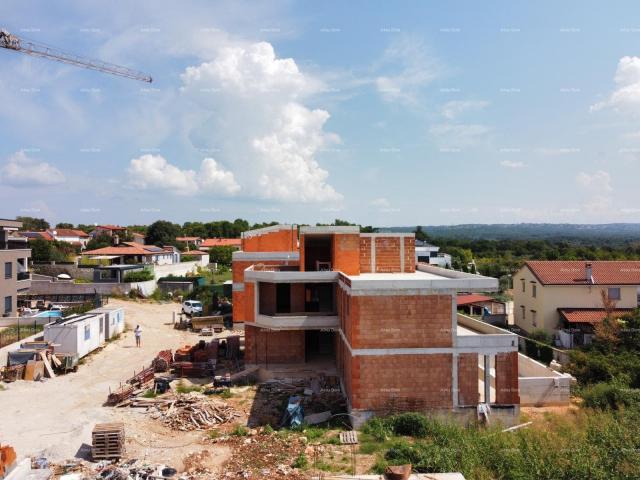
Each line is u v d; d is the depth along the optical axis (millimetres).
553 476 14391
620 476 14289
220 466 15844
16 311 39719
